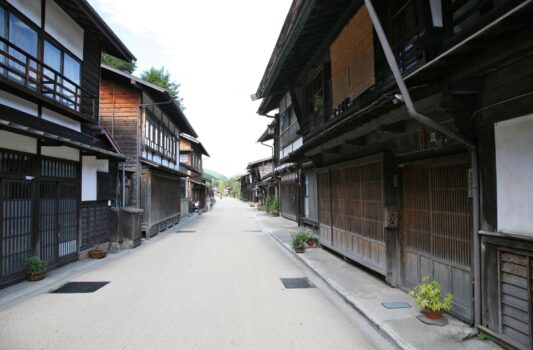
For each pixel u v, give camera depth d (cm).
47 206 859
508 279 399
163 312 562
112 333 474
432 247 566
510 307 397
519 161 376
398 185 666
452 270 514
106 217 1212
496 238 410
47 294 669
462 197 494
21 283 743
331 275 787
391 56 402
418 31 554
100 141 1177
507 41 318
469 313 473
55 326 500
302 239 1098
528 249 368
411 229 633
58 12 911
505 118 390
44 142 816
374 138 747
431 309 479
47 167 862
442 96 417
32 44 805
